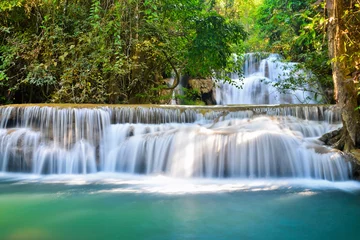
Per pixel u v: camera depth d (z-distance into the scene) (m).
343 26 5.33
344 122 5.42
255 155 5.21
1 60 8.95
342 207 3.60
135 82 9.76
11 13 9.05
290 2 13.39
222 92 13.71
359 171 4.83
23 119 6.32
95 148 6.18
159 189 4.52
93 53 8.57
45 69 8.55
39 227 2.97
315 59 9.70
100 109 6.40
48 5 8.90
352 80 5.21
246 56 15.05
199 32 9.48
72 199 3.98
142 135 6.02
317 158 5.10
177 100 12.43
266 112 6.94
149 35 9.51
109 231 2.87
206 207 3.62
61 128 6.14
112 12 8.88
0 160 5.92
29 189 4.56
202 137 5.51
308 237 2.74
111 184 4.90
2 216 3.30
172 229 2.91
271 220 3.16
